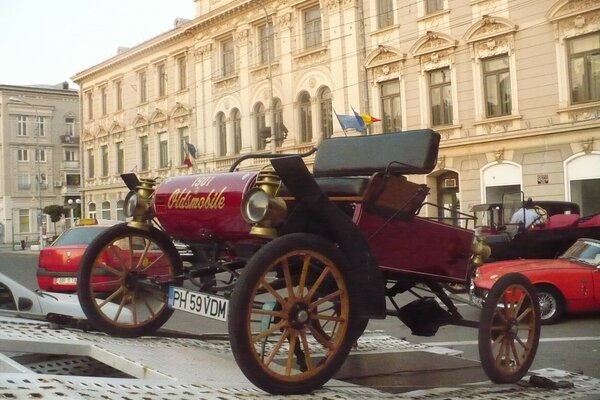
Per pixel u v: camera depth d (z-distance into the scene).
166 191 4.20
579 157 20.94
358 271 3.41
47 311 4.80
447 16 24.19
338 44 28.02
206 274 4.30
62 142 72.06
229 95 34.28
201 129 36.38
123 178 4.47
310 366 3.24
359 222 3.68
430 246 4.12
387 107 26.56
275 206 3.16
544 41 21.59
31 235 70.38
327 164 4.51
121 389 2.45
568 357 8.02
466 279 4.39
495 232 16.34
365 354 4.96
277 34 31.17
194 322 7.36
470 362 4.80
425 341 8.83
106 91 45.41
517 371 4.35
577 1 20.69
